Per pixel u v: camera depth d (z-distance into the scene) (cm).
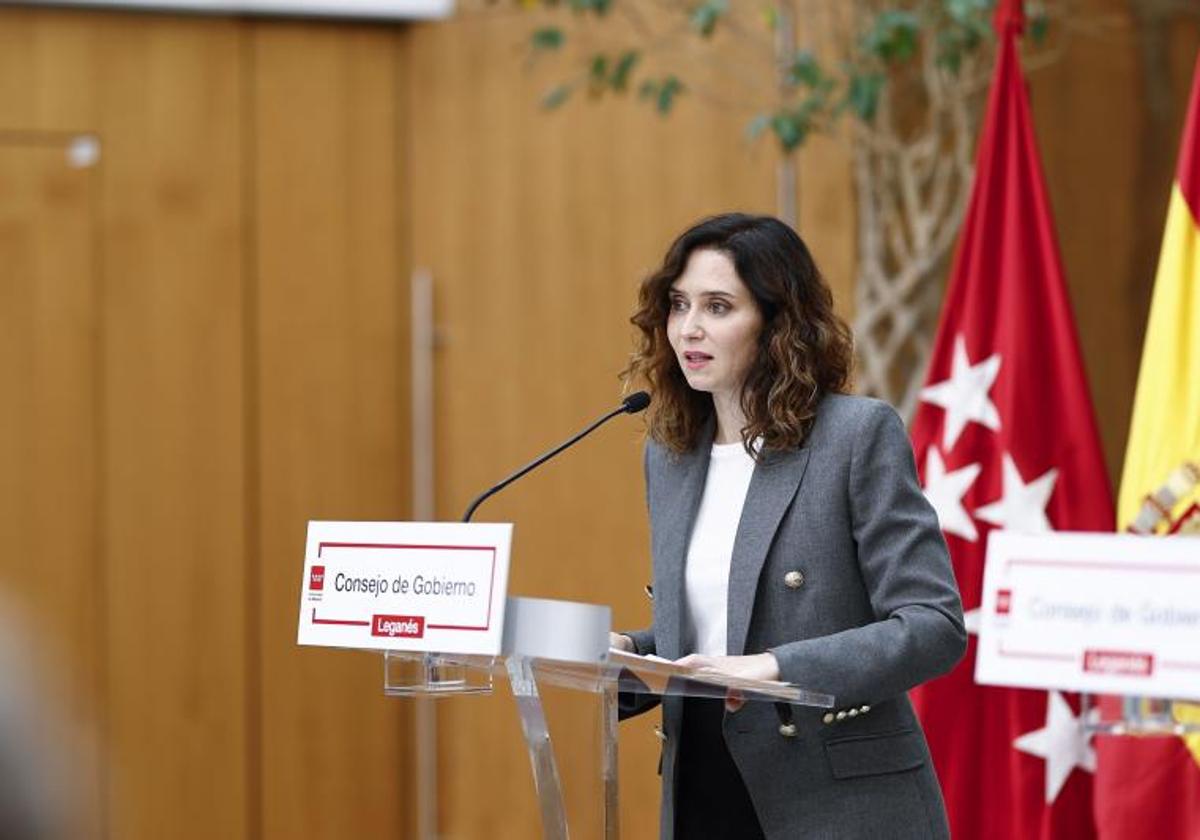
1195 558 663
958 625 680
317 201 1758
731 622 696
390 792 1741
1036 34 1448
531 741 646
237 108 1748
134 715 1706
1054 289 1098
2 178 1711
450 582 623
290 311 1752
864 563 694
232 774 1717
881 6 1552
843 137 1562
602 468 1673
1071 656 678
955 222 1531
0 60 1711
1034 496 1081
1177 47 1583
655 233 1667
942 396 1116
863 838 683
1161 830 973
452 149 1741
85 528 1711
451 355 1738
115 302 1723
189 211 1738
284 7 1719
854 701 662
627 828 1619
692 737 710
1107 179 1574
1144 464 1013
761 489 709
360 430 1758
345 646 649
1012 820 1060
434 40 1750
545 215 1706
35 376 1711
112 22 1731
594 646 585
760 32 1616
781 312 721
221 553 1728
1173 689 657
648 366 753
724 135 1638
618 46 1677
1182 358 1019
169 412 1728
